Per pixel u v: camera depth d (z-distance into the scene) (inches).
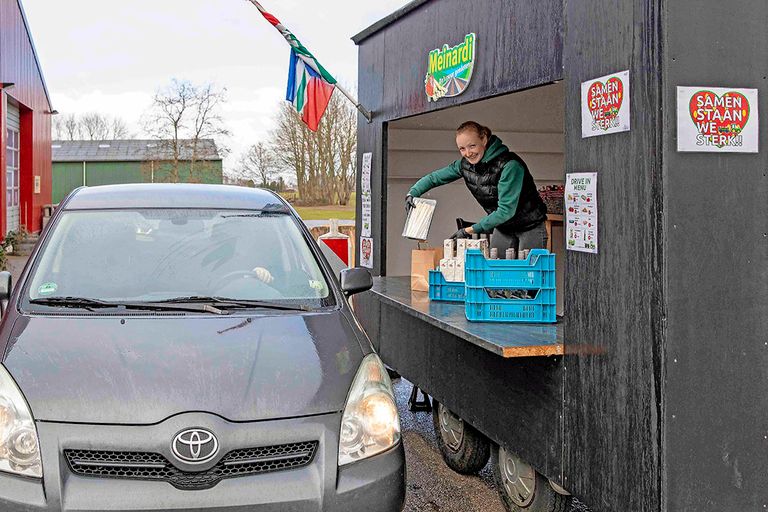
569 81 148.8
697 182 121.0
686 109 120.3
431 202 249.9
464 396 194.9
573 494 146.3
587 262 141.8
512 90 179.5
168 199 187.3
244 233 178.4
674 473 120.6
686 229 120.6
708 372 121.5
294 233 182.5
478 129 228.2
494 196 235.0
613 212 133.6
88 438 119.0
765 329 123.7
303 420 124.7
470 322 178.2
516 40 177.0
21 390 124.2
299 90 329.7
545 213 239.1
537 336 160.4
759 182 123.1
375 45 296.5
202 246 172.9
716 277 121.6
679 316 120.5
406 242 357.1
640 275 126.0
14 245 791.1
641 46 125.6
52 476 116.9
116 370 128.7
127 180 1982.0
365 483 124.0
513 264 176.2
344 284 174.4
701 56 120.8
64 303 154.3
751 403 123.5
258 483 120.0
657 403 121.6
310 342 142.7
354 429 127.6
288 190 1131.9
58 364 130.2
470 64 205.3
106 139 2292.1
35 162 983.6
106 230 174.1
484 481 213.6
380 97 291.4
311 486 121.3
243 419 122.6
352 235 564.7
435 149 353.4
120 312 151.6
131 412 121.2
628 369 129.3
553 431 153.3
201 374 128.8
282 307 157.6
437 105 231.3
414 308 204.1
